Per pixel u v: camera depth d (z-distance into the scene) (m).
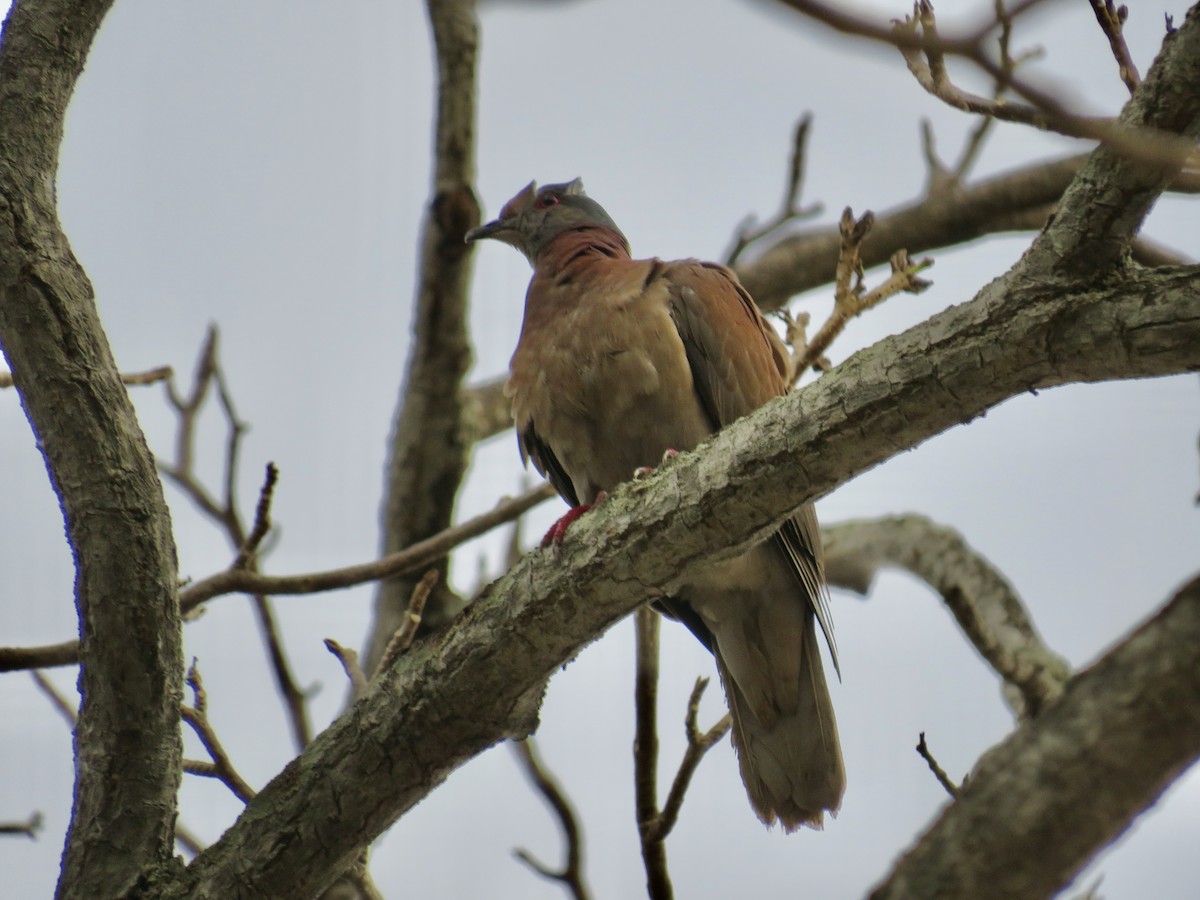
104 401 7.71
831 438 6.63
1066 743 4.28
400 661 7.80
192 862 7.76
